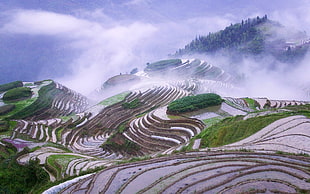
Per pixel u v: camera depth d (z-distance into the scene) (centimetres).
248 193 2647
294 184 2759
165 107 9619
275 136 4691
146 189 3116
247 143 4631
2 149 6675
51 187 3981
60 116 10719
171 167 3750
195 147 5278
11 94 11256
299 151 3931
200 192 2833
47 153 6150
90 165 4991
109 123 9625
